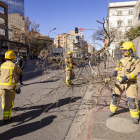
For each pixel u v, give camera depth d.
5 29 34.75
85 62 4.31
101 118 3.48
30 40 48.94
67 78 6.25
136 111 3.15
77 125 3.51
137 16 21.05
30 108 4.56
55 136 3.02
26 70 15.68
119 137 2.70
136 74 2.95
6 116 3.53
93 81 3.86
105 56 4.09
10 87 3.55
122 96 5.29
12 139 2.90
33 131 3.21
